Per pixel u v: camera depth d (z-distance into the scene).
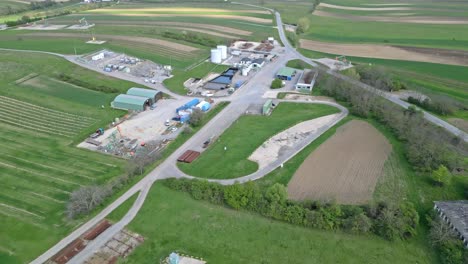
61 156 91.56
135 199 76.31
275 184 73.69
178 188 78.75
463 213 68.75
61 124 107.81
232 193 73.12
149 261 61.34
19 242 65.31
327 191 77.75
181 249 63.81
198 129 106.06
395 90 131.88
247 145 96.50
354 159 89.94
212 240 65.81
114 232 67.62
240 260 61.66
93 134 102.31
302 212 69.25
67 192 78.25
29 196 77.06
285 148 94.94
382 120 108.12
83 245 64.62
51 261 61.25
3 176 83.31
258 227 68.62
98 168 86.81
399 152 93.19
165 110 117.44
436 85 136.62
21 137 100.25
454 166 85.25
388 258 62.03
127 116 113.06
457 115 113.94
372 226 67.12
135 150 94.56
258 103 123.12
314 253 63.03
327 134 101.88
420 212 72.38
